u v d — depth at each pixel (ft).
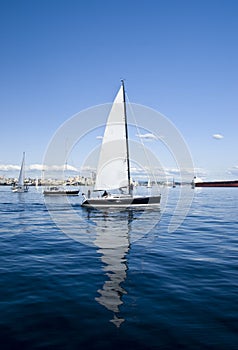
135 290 25.59
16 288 26.04
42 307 21.99
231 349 16.44
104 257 37.78
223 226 66.44
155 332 18.29
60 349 16.39
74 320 19.92
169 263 34.68
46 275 29.94
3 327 18.89
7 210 103.65
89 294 24.66
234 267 32.89
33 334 18.04
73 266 33.40
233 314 20.81
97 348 16.51
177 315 20.67
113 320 19.93
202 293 24.84
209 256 38.11
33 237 52.49
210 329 18.66
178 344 16.93
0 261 35.65
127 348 16.51
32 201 151.84
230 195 215.92
